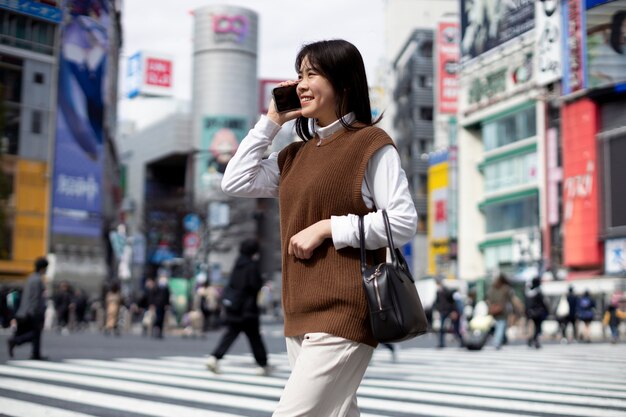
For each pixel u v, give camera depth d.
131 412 6.05
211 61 118.69
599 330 26.89
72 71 47.12
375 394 7.68
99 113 49.66
